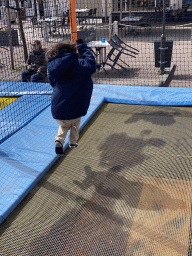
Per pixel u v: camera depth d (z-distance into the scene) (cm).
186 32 1678
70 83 283
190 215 283
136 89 636
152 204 302
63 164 385
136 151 407
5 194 314
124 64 1064
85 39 1064
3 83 706
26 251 255
